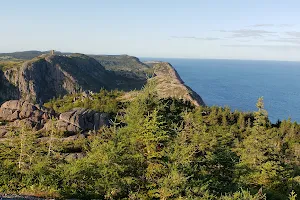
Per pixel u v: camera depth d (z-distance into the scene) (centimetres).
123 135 2381
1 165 2898
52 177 2486
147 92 2533
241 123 9994
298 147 7131
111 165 2264
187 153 2366
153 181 2178
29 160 4303
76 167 2428
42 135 6619
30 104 7588
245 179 2923
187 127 2927
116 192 2208
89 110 7575
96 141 2467
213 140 3144
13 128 6719
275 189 3114
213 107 11738
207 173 2541
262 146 3316
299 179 3431
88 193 2280
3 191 2284
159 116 2286
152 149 2244
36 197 2194
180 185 2014
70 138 6500
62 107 12925
